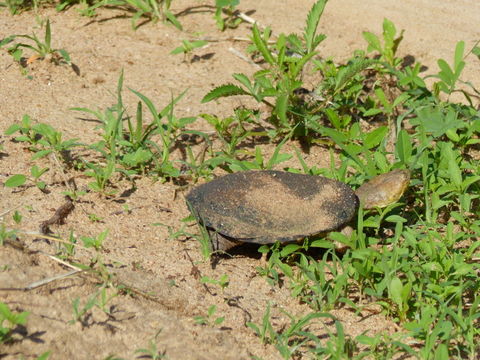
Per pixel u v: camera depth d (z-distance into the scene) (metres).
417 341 5.82
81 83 9.20
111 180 7.61
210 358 5.55
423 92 8.84
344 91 9.01
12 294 5.72
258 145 8.49
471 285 6.16
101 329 5.61
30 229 6.64
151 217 7.11
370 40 9.39
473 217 7.39
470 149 8.45
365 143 7.62
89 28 10.40
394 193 6.82
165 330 5.75
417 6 11.23
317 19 8.95
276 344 5.74
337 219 6.51
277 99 8.01
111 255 6.51
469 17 10.93
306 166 7.45
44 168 7.38
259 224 6.47
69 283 6.00
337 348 5.45
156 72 9.55
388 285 5.93
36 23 10.43
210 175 7.81
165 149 7.70
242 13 10.87
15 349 5.25
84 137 8.20
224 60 9.91
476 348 5.73
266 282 6.45
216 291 6.28
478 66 9.78
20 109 8.56
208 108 8.95
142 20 10.70
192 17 10.88
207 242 6.52
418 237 6.68
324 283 6.15
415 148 7.94
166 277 6.36
